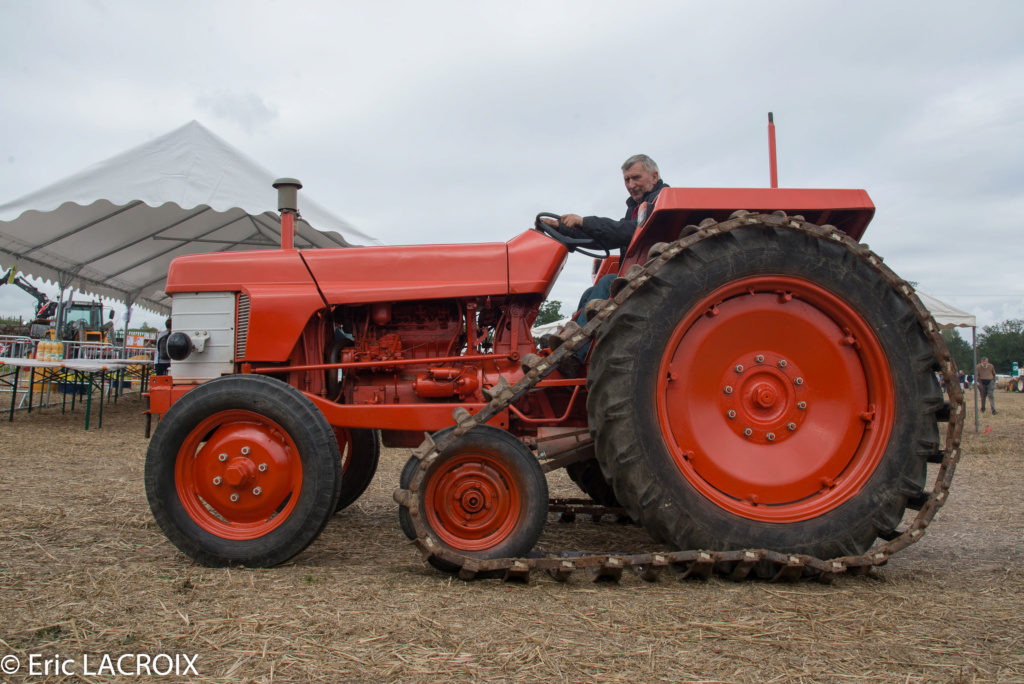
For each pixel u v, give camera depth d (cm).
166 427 260
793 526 246
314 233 895
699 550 241
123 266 1153
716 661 170
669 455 245
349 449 378
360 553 290
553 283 320
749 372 261
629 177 364
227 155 837
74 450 610
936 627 198
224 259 309
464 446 250
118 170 784
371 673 158
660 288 251
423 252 311
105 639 178
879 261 256
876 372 258
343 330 323
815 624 198
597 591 228
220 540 257
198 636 180
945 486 244
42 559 260
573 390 308
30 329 1609
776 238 256
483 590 227
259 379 265
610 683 156
